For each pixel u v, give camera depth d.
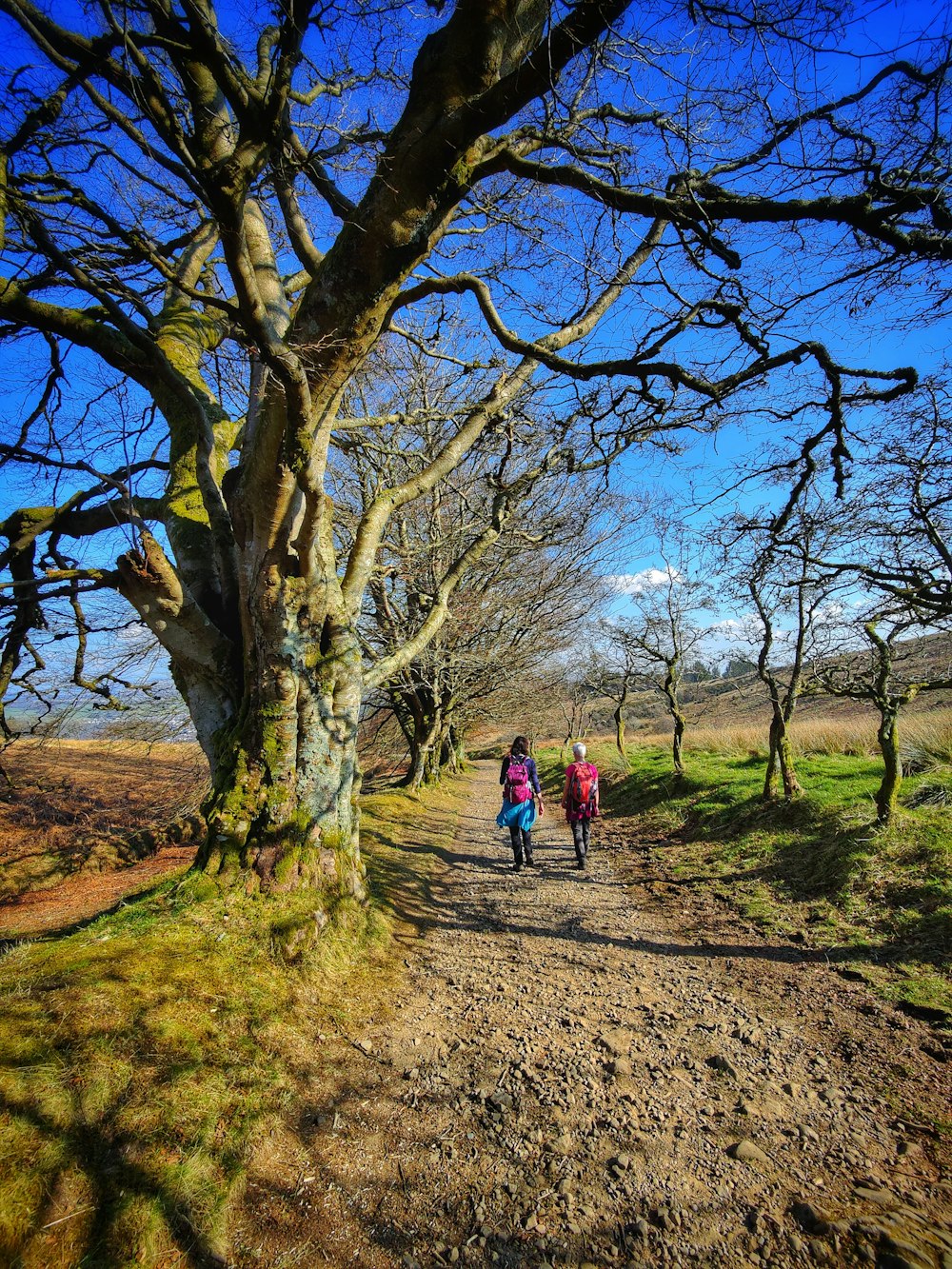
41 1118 2.17
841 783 7.51
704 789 9.80
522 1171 2.49
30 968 3.20
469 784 23.02
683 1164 2.49
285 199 4.84
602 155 4.78
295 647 4.26
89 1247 1.91
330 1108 2.86
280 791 4.24
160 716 11.30
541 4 3.38
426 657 11.49
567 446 7.12
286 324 4.58
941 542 4.75
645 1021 3.69
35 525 5.25
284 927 3.90
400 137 3.34
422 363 9.28
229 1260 2.07
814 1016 3.61
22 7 3.14
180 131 3.09
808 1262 2.01
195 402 4.84
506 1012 3.84
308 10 3.00
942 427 4.72
